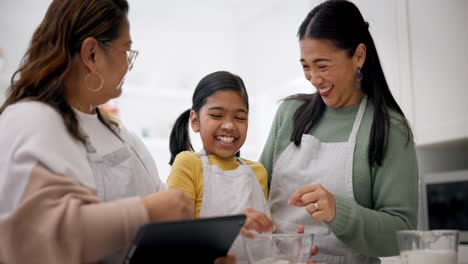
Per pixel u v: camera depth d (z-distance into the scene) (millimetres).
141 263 845
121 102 4246
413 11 2537
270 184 1531
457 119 2316
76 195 825
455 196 2352
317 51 1315
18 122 874
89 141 1004
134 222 816
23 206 770
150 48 4383
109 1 1005
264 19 4305
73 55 982
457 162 2750
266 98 4297
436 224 2436
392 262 1565
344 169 1345
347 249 1328
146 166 1182
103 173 1012
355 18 1357
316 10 1363
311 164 1412
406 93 2572
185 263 907
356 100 1428
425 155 2646
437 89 2418
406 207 1255
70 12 972
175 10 4328
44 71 956
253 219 1066
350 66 1346
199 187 1327
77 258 776
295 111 1529
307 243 965
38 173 822
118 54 1009
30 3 3820
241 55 4676
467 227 2275
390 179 1281
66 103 981
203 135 1379
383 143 1295
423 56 2486
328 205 1129
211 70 4637
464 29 2289
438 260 959
